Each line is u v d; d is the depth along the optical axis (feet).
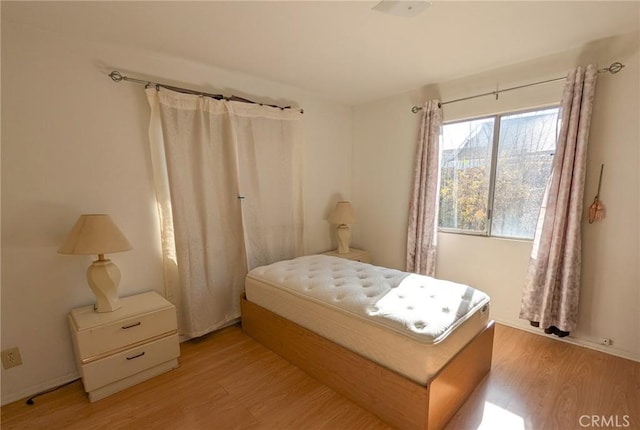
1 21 5.32
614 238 6.82
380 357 5.14
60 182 6.05
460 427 4.96
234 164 8.34
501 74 8.17
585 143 6.72
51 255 6.03
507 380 6.13
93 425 5.14
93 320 5.75
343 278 7.11
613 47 6.51
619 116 6.57
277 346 7.23
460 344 5.25
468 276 9.35
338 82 9.40
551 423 5.04
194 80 7.86
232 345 7.73
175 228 7.37
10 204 5.57
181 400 5.73
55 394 5.91
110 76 6.52
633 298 6.72
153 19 5.58
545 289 7.36
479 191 9.05
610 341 7.06
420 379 4.65
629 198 6.59
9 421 5.25
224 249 8.46
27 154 5.67
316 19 5.65
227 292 8.63
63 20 5.50
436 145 9.45
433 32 6.19
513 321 8.49
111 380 5.82
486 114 8.59
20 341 5.80
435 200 9.62
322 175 11.39
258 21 5.71
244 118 8.59
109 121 6.57
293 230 10.22
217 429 5.04
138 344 6.14
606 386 5.93
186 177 7.52
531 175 8.05
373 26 5.93
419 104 10.06
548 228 7.29
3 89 5.38
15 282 5.70
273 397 5.78
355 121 12.15
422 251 10.02
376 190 11.69
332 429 5.00
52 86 5.86
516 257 8.34
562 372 6.39
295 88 10.02
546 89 7.48
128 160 6.88
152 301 6.70
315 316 6.22
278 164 9.54
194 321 7.77
